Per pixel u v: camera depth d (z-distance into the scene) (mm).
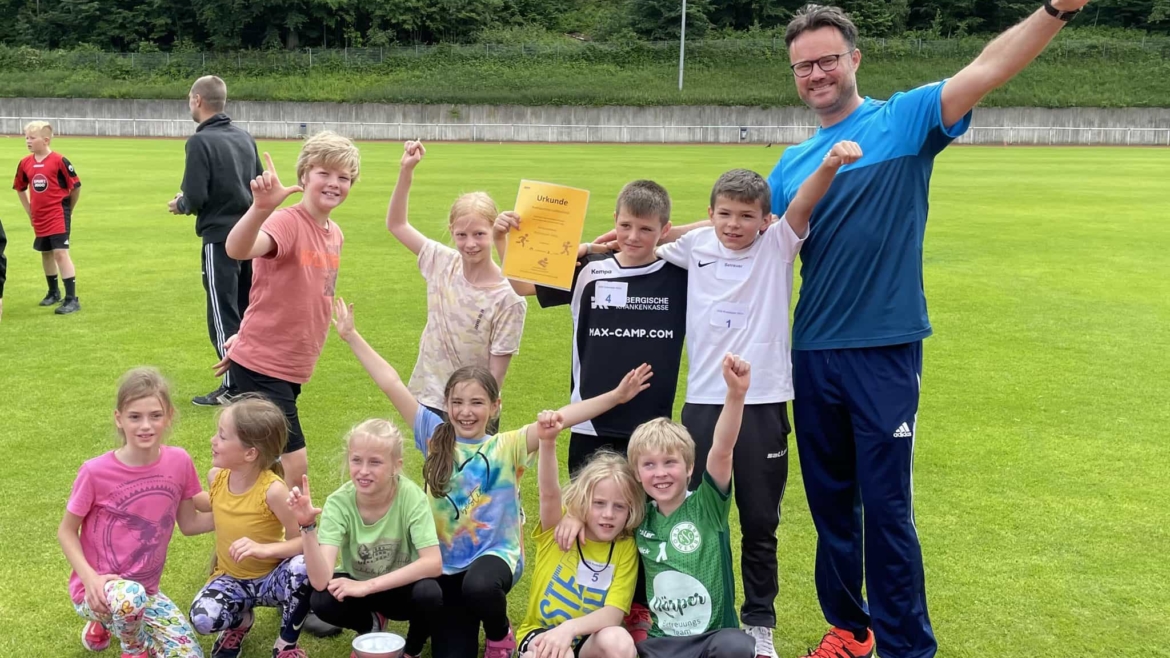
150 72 56781
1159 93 52562
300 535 3902
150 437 3762
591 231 15875
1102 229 16984
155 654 3627
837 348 3674
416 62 58781
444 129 53031
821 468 3865
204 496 4039
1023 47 3213
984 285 11883
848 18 3703
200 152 7035
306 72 57719
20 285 11320
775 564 3928
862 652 3867
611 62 59844
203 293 10930
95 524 3777
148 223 16578
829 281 3686
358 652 3338
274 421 3902
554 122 52969
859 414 3650
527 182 4281
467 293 4695
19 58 56406
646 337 4230
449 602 3832
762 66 58625
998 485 5660
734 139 52719
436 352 4773
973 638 3975
